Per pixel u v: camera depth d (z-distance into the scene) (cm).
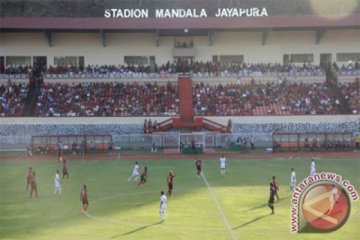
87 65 8325
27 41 8244
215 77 8062
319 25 7856
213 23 7881
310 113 7369
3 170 5294
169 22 7856
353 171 5000
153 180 4644
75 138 6831
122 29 7906
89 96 7700
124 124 7281
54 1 8225
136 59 8362
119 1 8131
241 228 3031
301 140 6775
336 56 8319
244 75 8056
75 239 2834
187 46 8356
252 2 8156
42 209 3572
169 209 3512
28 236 2908
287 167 5350
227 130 7156
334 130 7219
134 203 3716
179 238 2836
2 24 7694
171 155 6384
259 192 4066
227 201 3750
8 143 6988
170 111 7444
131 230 3003
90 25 7812
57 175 4072
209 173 5012
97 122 7288
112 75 8019
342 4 8125
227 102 7612
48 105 7475
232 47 8362
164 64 8362
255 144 7038
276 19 7881
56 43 8294
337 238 2803
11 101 7512
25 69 8050
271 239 2805
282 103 7581
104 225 3123
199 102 7606
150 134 6975
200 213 3397
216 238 2834
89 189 4244
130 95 7750
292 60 8400
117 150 6862
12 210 3550
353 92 7769
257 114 7362
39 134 7088
